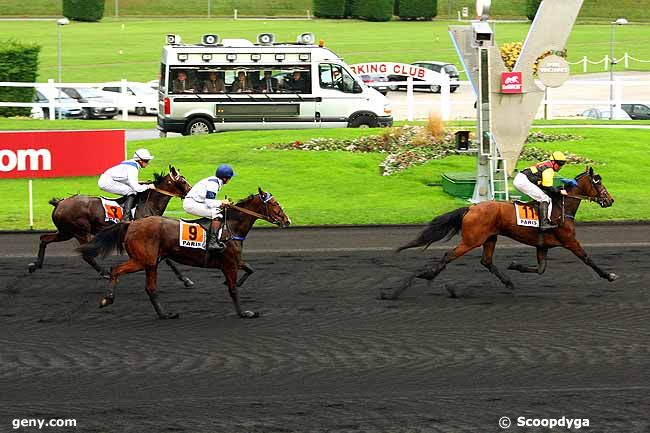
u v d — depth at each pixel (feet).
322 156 86.22
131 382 33.63
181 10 294.25
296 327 40.24
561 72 69.31
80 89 138.00
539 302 44.27
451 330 39.81
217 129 102.78
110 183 47.93
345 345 37.76
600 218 66.49
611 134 96.53
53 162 70.95
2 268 51.08
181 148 90.27
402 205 71.87
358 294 45.88
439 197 75.20
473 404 31.71
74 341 38.17
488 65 68.90
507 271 50.67
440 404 31.68
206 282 48.21
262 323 40.83
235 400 31.99
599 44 231.71
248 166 83.82
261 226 64.28
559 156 45.73
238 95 102.47
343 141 90.02
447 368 35.12
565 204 45.96
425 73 160.25
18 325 40.32
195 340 38.34
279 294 45.83
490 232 45.14
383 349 37.27
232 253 41.45
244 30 242.99
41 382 33.53
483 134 69.97
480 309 43.11
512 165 71.36
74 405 31.48
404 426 29.89
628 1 302.04
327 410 31.12
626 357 36.29
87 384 33.40
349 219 65.82
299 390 32.91
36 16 278.87
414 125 96.89
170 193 48.32
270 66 102.73
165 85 101.96
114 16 285.02
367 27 259.80
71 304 43.78
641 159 87.76
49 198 71.87
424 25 266.57
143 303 44.09
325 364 35.55
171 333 39.32
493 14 286.87
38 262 49.65
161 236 40.91
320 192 76.89
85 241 47.85
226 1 302.86
